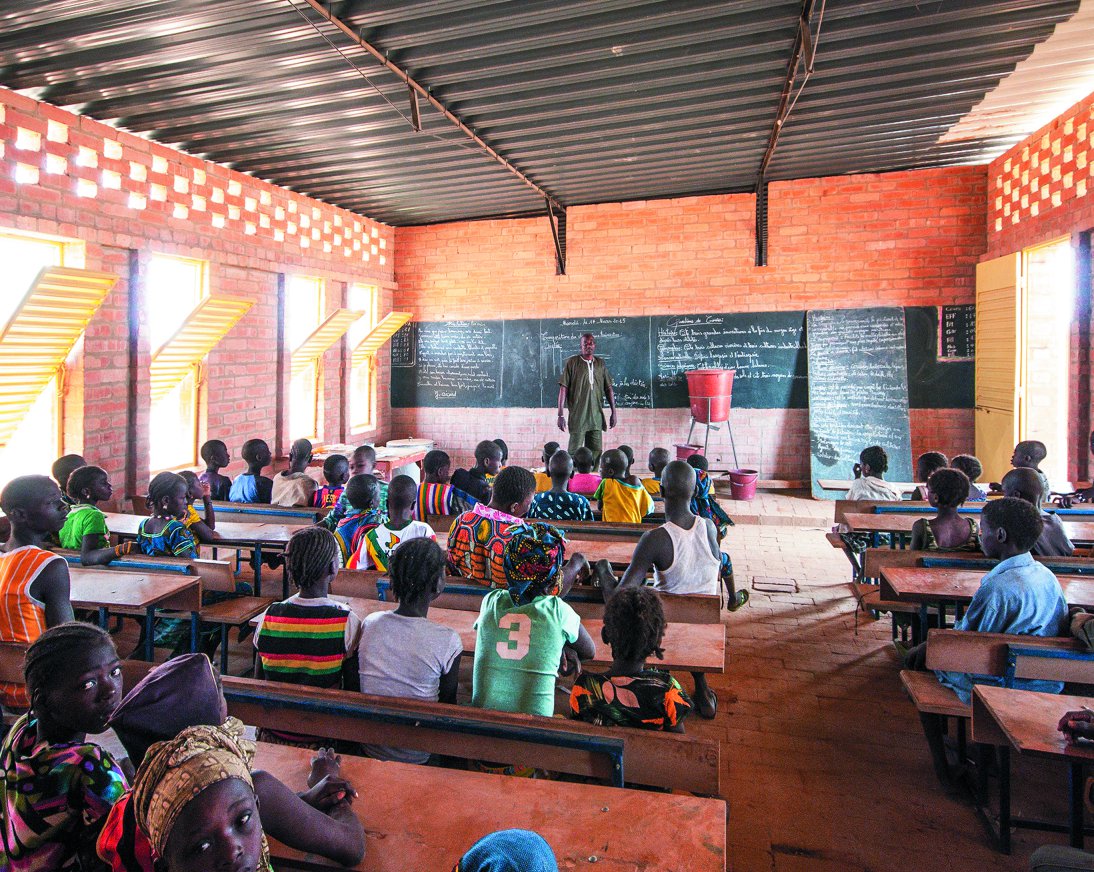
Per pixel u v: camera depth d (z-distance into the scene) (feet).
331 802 4.61
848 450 26.37
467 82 16.65
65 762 4.00
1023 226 22.40
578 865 4.30
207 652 12.57
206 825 3.03
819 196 26.50
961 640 7.79
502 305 29.89
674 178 25.35
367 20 13.04
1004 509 8.52
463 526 9.52
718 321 27.66
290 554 7.04
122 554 11.30
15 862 3.97
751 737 10.28
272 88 15.55
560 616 7.00
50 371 15.29
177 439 20.03
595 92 17.26
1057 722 6.23
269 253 22.76
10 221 14.15
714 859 4.35
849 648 13.57
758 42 15.25
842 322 26.53
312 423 26.25
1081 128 19.02
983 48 16.06
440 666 6.75
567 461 13.88
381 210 27.99
